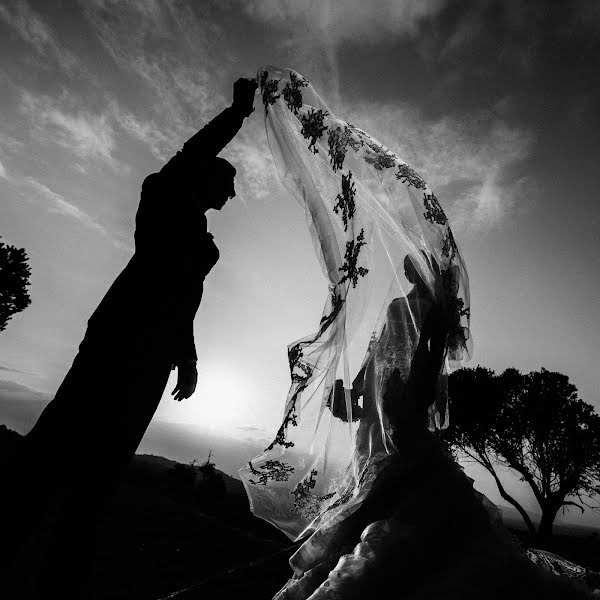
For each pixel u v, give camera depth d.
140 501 7.40
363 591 1.68
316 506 2.47
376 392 2.55
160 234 1.67
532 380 21.22
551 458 20.58
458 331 2.71
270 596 3.47
